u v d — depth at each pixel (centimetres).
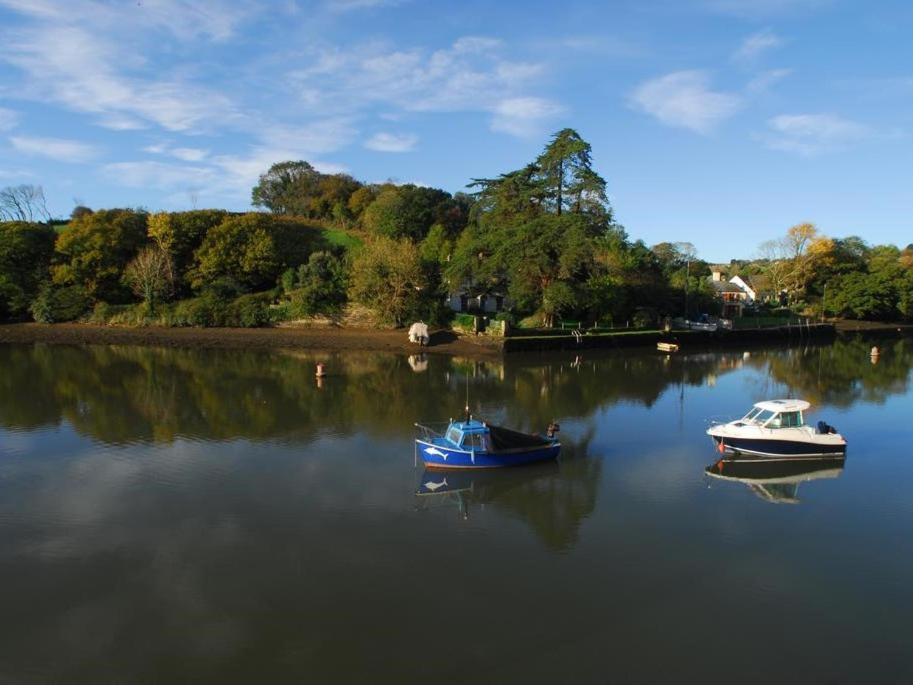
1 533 1778
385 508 1992
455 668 1223
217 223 7738
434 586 1522
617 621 1393
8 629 1338
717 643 1322
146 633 1327
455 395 3766
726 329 7600
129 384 3891
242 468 2336
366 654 1262
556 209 6744
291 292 6769
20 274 6938
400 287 6375
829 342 8000
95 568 1590
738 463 2533
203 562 1625
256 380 4109
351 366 4828
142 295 6950
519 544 1759
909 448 2803
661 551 1736
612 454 2633
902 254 13862
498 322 6069
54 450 2531
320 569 1594
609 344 6494
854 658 1282
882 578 1614
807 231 9975
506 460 2406
